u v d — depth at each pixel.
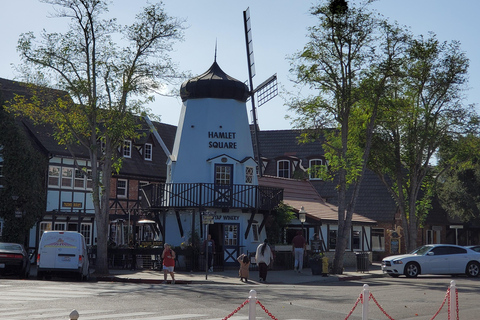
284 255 33.69
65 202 41.66
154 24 28.86
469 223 54.03
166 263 24.45
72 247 25.77
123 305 15.27
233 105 36.00
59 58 28.34
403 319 14.15
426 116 35.81
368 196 48.97
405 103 33.97
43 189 40.41
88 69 28.66
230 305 15.68
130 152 47.03
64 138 30.58
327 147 34.09
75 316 6.87
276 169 52.88
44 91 29.06
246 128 36.59
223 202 33.50
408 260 29.73
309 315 14.21
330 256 38.84
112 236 44.53
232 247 33.53
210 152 35.34
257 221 35.31
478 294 20.42
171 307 15.04
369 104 31.80
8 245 27.19
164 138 51.88
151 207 34.94
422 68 34.78
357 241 41.94
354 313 14.91
